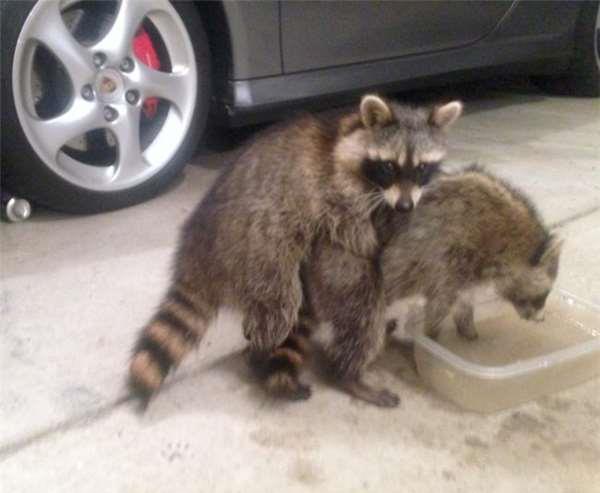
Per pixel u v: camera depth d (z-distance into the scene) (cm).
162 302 134
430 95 317
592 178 222
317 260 129
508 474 114
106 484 110
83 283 159
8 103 167
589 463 116
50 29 170
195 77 196
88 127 179
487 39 257
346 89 218
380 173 131
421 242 132
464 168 144
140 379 123
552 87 329
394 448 118
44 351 138
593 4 296
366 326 131
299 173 128
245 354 137
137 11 180
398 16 224
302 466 114
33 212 192
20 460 114
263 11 196
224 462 115
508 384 125
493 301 157
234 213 129
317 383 134
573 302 153
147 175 193
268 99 204
